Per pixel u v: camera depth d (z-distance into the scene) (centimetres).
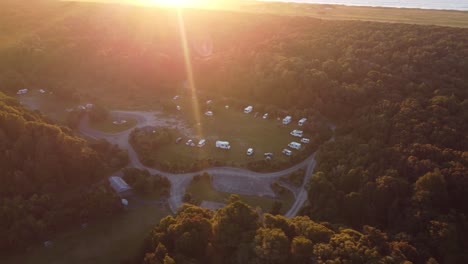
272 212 10519
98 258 9506
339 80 16138
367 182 10425
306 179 12156
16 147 11075
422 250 8419
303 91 16312
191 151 13725
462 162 10438
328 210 10131
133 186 11662
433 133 11719
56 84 18488
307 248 7719
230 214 8712
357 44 18112
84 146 12231
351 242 7844
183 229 8681
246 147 13950
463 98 13712
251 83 17812
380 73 15575
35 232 9819
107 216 10794
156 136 14425
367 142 12588
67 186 11419
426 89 14162
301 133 14562
